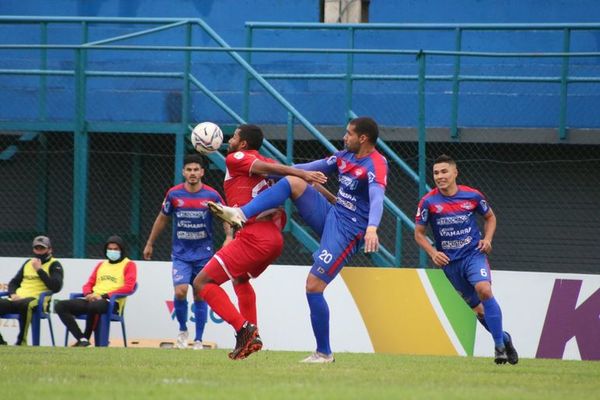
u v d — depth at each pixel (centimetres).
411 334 4019
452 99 4806
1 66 5350
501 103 5028
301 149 4947
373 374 2272
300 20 5581
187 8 5606
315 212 2591
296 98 5153
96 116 4894
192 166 3841
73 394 1648
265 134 4956
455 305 4000
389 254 4416
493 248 4978
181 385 1838
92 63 5312
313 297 2633
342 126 5006
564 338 3984
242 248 2530
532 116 5012
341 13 5578
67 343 4038
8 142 5056
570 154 4984
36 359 2739
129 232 5028
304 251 4788
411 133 4900
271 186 2614
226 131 4619
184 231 3878
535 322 4000
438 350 4000
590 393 1886
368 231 2491
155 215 5012
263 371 2273
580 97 5009
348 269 4066
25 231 5016
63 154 5031
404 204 4866
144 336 4150
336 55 5347
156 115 4875
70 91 4959
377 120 5094
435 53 4153
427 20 5547
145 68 5281
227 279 2545
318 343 2678
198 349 3741
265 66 5359
